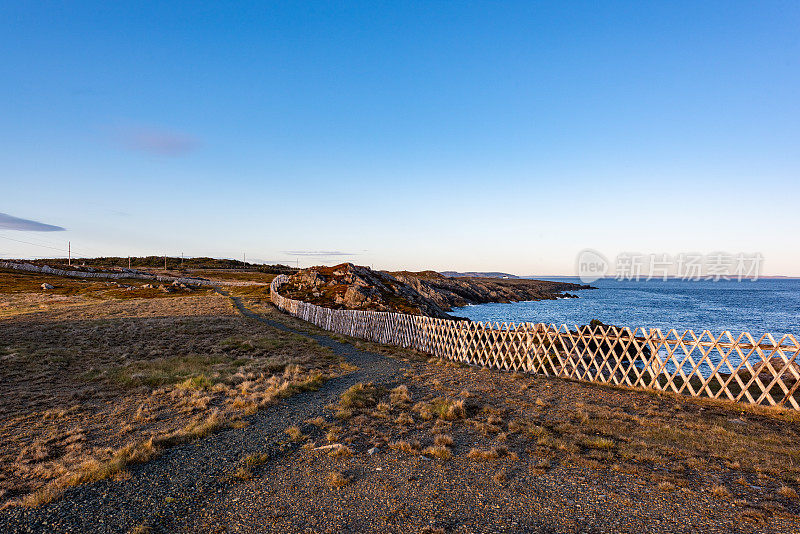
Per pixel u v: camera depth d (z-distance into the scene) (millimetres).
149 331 26062
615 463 7254
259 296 63531
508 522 5438
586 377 15820
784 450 7887
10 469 7438
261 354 20250
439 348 21000
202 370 16297
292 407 11344
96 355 19078
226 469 7309
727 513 5500
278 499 6219
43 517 5730
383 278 60156
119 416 10734
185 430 9344
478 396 12367
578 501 5938
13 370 15609
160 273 136500
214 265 198250
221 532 5359
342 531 5312
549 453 7754
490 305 89750
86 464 7402
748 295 131000
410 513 5727
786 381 13586
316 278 54594
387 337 25297
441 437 8570
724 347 12141
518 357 16969
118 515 5801
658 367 13508
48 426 9906
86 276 112500
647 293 147500
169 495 6387
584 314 66625
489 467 7188
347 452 7922
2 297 58438
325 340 26156
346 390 13125
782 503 5758
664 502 5844
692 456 7543
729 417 10406
